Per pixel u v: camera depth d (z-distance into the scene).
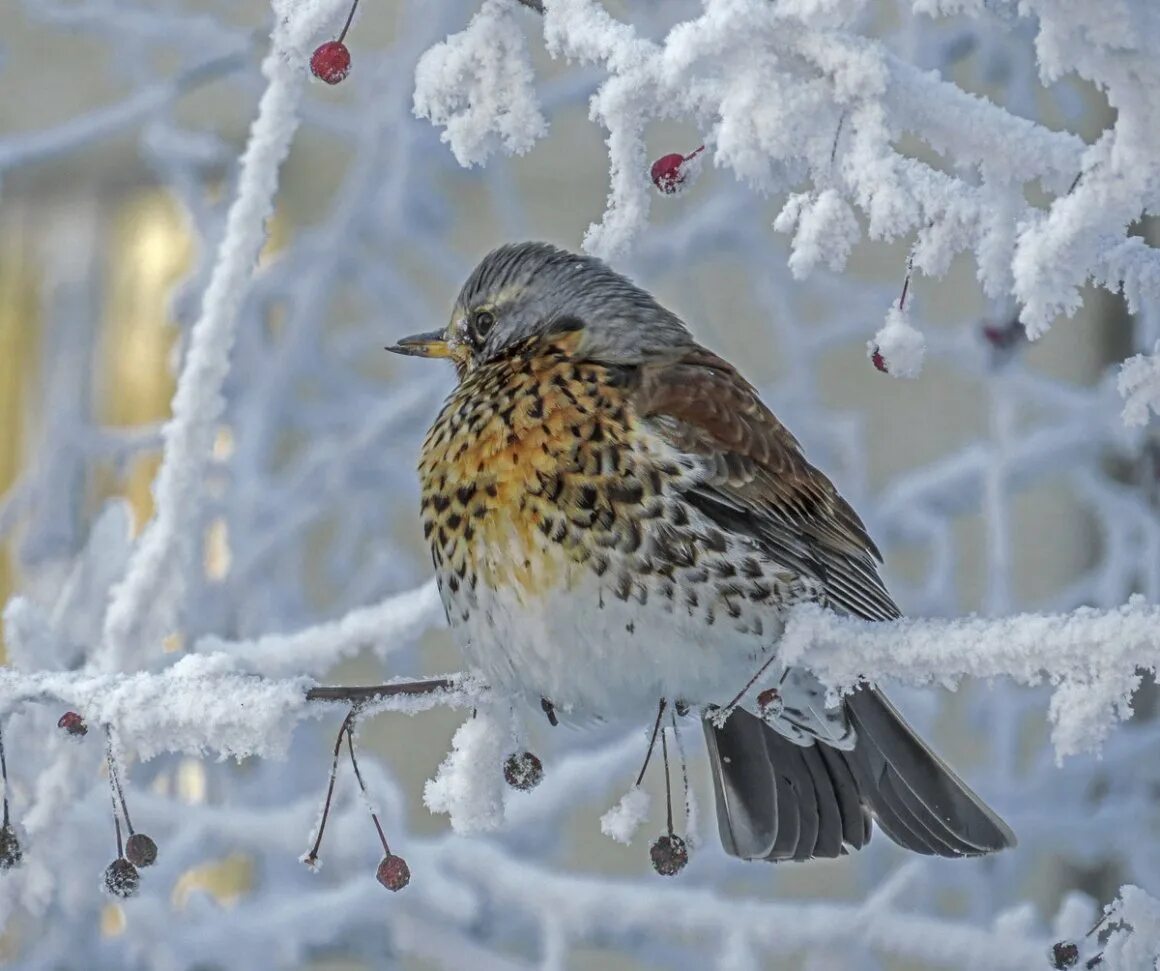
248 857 12.34
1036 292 4.91
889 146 5.19
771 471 7.21
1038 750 13.77
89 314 15.20
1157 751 12.46
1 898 7.94
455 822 6.45
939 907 13.69
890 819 7.23
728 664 6.95
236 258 7.55
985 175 5.18
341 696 6.15
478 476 7.03
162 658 7.95
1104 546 15.12
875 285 13.66
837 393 15.37
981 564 15.14
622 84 5.48
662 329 7.66
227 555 11.98
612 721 7.34
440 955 10.74
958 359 12.70
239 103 14.63
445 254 13.16
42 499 12.46
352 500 13.04
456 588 7.16
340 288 13.80
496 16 5.79
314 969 13.53
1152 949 6.24
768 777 7.34
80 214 15.41
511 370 7.33
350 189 12.87
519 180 15.16
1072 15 4.70
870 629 5.58
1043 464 12.70
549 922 10.34
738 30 5.18
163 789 11.88
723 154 5.23
